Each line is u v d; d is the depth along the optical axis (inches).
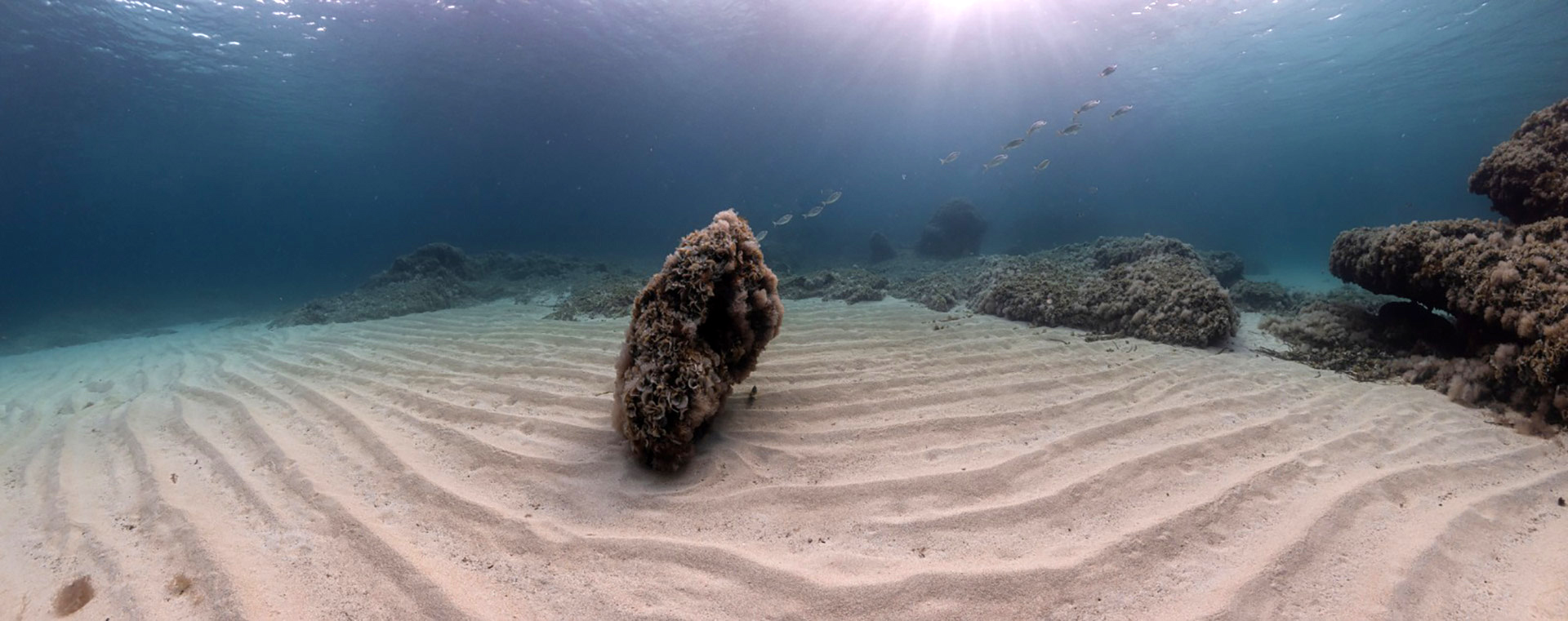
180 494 136.5
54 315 791.1
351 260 1781.5
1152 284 283.0
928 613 91.6
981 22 959.6
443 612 92.9
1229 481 126.8
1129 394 187.3
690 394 140.3
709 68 1198.9
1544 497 120.1
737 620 91.5
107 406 235.8
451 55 984.9
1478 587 92.4
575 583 101.9
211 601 95.9
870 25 983.6
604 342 283.4
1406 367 207.6
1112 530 111.2
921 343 262.7
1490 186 251.1
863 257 1003.3
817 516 121.6
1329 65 1002.7
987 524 116.0
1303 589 92.9
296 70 979.9
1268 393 185.6
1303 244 1582.2
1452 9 730.8
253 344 372.8
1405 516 113.1
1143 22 867.4
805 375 212.4
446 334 339.9
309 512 125.8
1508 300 179.9
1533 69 987.3
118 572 106.0
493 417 179.2
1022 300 315.3
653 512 124.2
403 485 137.4
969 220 870.4
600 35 959.6
